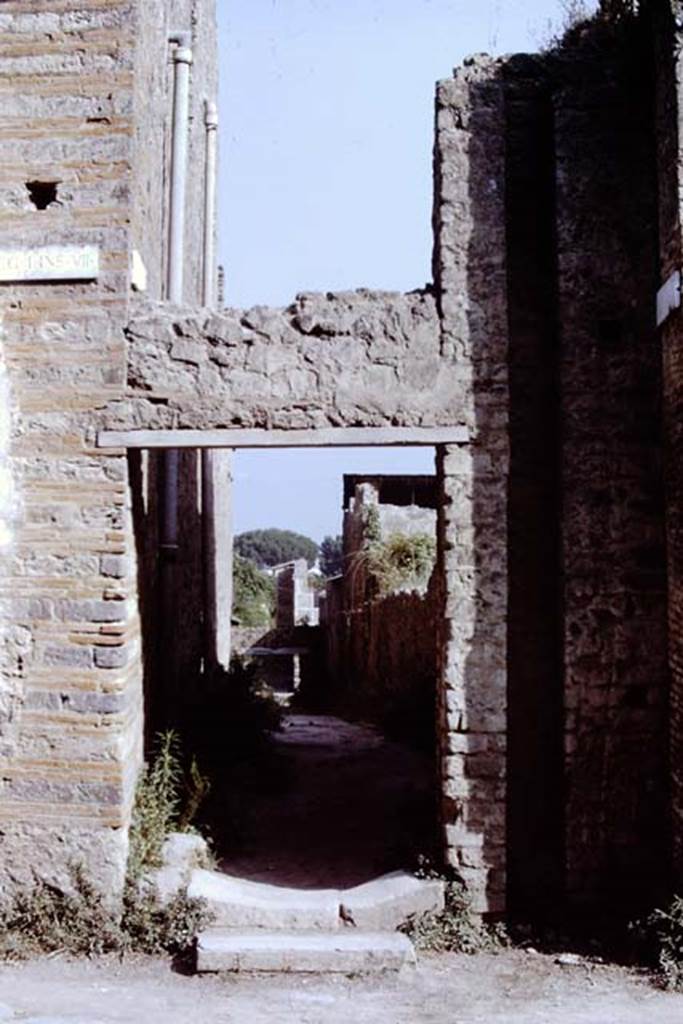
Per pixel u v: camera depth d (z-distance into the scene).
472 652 7.59
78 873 7.26
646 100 7.86
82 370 7.66
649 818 7.50
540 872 7.59
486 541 7.65
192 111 12.84
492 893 7.44
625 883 7.48
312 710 23.98
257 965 6.78
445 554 7.67
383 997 6.36
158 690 9.61
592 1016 5.98
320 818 9.95
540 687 7.70
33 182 7.71
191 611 12.51
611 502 7.63
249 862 8.60
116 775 7.38
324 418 7.74
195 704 11.14
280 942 6.94
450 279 7.81
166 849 7.77
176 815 8.31
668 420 7.38
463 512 7.67
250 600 37.28
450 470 7.70
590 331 7.71
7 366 7.65
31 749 7.43
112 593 7.50
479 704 7.56
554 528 7.78
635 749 7.53
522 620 7.73
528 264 7.96
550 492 7.80
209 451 14.09
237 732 11.38
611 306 7.74
